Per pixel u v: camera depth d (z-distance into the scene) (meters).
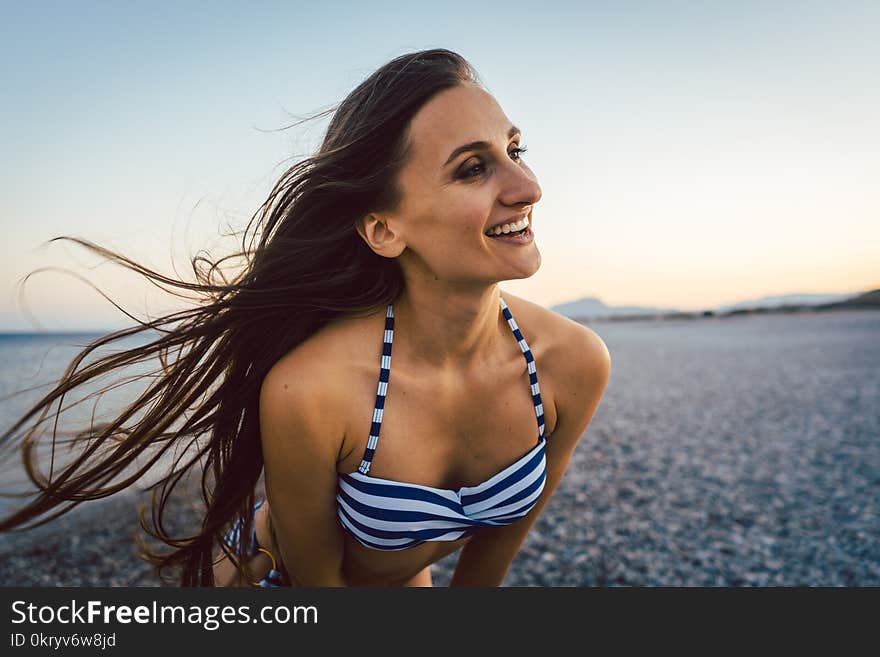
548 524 5.69
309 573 1.96
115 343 2.11
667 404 11.74
